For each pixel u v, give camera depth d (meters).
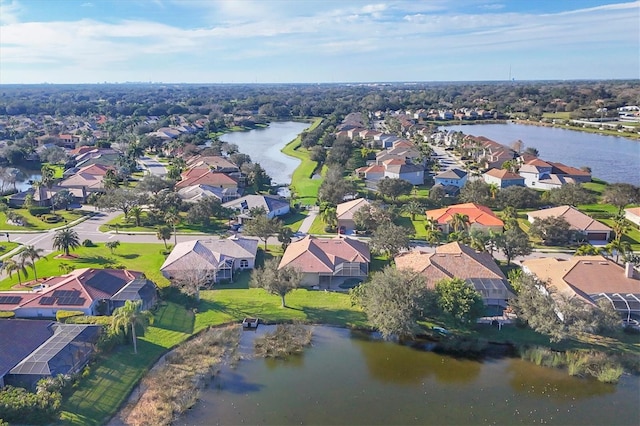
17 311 63.00
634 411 48.19
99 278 69.25
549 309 58.44
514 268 81.94
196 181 141.00
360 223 101.12
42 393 44.78
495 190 124.19
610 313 58.56
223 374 54.19
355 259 79.50
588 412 48.00
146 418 46.47
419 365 56.28
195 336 62.03
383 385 52.38
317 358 57.75
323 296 73.00
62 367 50.41
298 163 195.88
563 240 95.31
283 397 50.19
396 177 147.88
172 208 109.44
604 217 111.75
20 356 51.84
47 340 55.41
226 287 76.38
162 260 86.25
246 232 93.38
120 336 56.84
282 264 78.38
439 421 46.72
